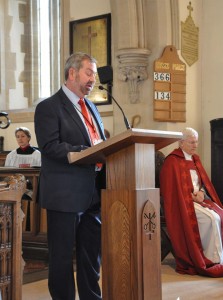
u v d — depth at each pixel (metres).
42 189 3.21
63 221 3.14
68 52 8.70
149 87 7.57
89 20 8.42
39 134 3.16
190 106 7.95
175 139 2.61
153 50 7.57
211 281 5.25
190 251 5.62
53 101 3.23
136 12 7.48
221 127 7.54
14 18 11.19
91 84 3.28
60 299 3.19
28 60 11.17
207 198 6.24
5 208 2.65
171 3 7.59
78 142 3.23
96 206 3.36
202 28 8.18
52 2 10.79
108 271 2.62
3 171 5.71
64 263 3.15
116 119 7.80
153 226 2.54
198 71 8.11
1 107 10.97
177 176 5.95
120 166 2.62
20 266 2.73
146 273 2.50
